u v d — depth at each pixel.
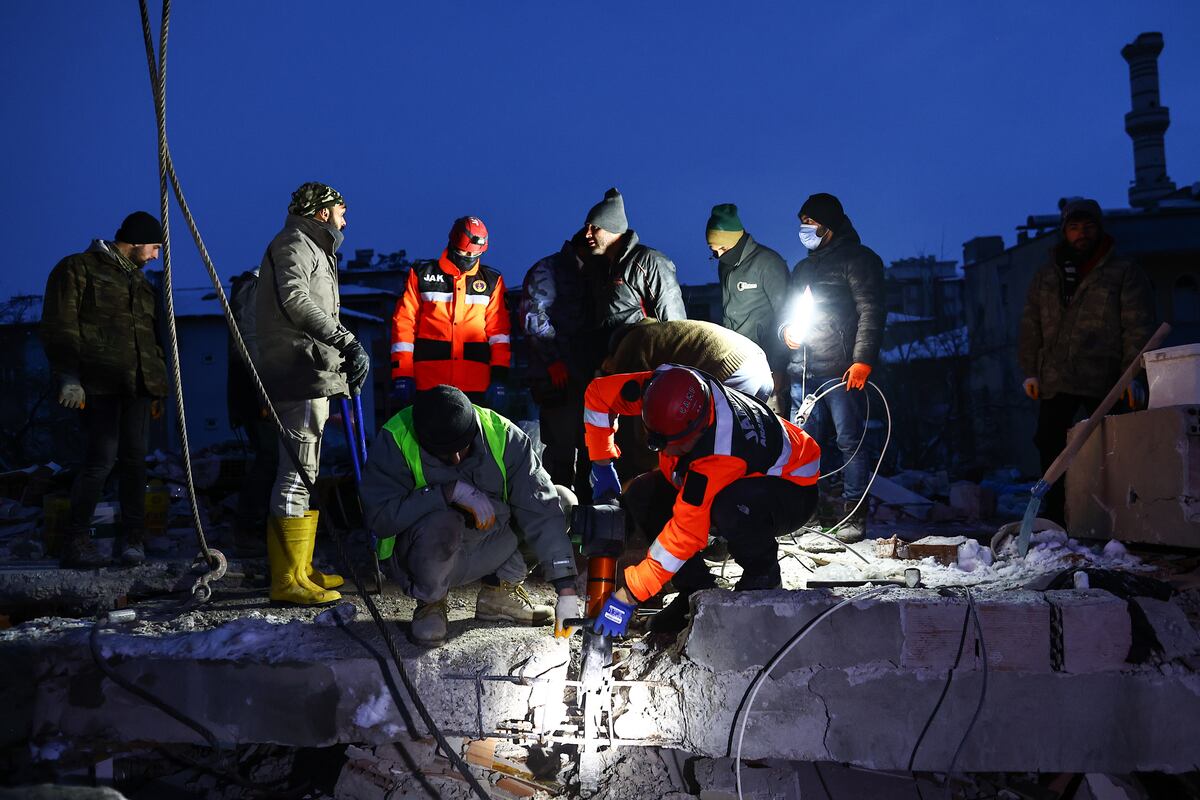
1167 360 4.41
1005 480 19.97
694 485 3.27
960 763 3.23
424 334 5.64
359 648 3.42
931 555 4.78
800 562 4.64
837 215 5.61
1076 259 5.48
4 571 4.68
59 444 33.97
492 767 3.46
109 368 4.78
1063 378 5.45
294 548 4.20
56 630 3.64
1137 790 3.18
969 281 34.25
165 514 6.17
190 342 32.25
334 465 8.77
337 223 4.55
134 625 3.76
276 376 4.24
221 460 7.39
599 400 3.84
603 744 3.29
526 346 5.88
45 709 3.42
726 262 5.90
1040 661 3.21
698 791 3.32
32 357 34.31
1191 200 29.72
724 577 4.58
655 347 4.71
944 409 32.75
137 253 5.00
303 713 3.34
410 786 3.36
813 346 5.54
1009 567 4.33
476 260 5.71
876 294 5.44
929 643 3.22
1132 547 4.57
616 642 3.61
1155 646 3.27
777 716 3.25
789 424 3.72
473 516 3.44
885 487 7.41
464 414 3.31
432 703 3.33
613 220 5.66
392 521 3.44
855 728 3.24
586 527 3.54
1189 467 4.11
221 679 3.36
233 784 3.58
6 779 3.38
